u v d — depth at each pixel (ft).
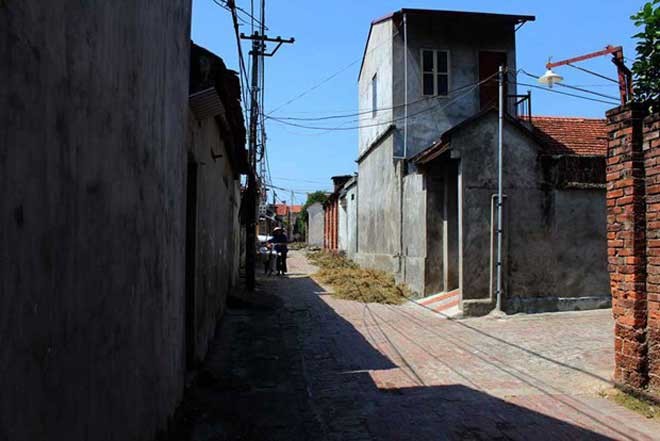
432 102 56.29
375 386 20.02
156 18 11.48
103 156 7.90
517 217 37.37
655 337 16.67
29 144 5.43
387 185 57.88
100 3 7.65
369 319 35.40
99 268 7.77
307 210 185.16
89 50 7.21
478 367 22.70
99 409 7.82
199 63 18.69
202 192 21.54
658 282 16.51
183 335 16.47
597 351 24.90
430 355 25.07
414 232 47.50
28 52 5.39
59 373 6.28
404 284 49.57
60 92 6.22
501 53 57.72
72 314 6.69
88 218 7.26
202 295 21.97
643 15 16.24
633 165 17.15
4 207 4.92
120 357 8.95
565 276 37.63
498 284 36.55
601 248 38.29
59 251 6.25
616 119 17.93
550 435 14.75
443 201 44.47
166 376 13.21
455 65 57.00
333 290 50.39
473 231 37.06
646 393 16.80
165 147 12.80
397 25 56.70
